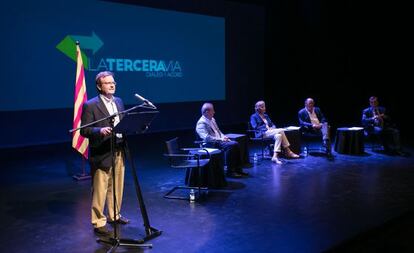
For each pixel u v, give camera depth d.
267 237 3.41
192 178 5.09
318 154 7.20
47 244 3.32
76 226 3.74
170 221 3.84
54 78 8.24
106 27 8.86
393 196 4.55
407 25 10.18
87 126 3.09
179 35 10.13
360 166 6.18
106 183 3.54
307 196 4.61
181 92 10.29
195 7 10.40
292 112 12.34
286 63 12.05
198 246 3.24
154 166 6.44
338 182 5.22
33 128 8.09
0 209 4.27
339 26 11.05
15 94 7.79
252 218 3.89
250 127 6.84
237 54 11.51
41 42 8.02
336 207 4.19
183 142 8.88
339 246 3.25
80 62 5.56
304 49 11.68
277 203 4.36
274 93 12.39
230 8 11.19
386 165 6.23
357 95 11.64
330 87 11.83
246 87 11.85
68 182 5.46
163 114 10.06
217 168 5.03
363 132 7.15
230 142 5.66
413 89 10.79
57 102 8.33
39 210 4.23
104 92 3.50
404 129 10.35
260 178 5.51
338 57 11.42
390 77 11.04
